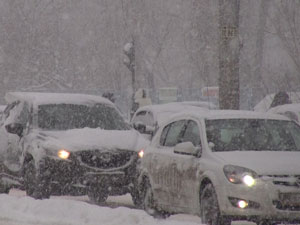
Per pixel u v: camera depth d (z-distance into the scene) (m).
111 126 40.84
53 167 36.31
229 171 27.44
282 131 31.33
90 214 29.78
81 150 36.41
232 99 49.97
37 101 41.09
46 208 31.58
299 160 28.30
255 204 26.83
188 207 29.69
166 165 31.48
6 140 41.47
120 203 41.00
